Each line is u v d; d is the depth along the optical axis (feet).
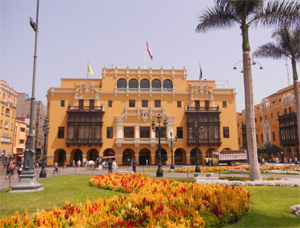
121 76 180.45
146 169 127.24
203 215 25.71
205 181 53.36
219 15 60.85
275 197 39.68
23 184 53.67
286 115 193.06
